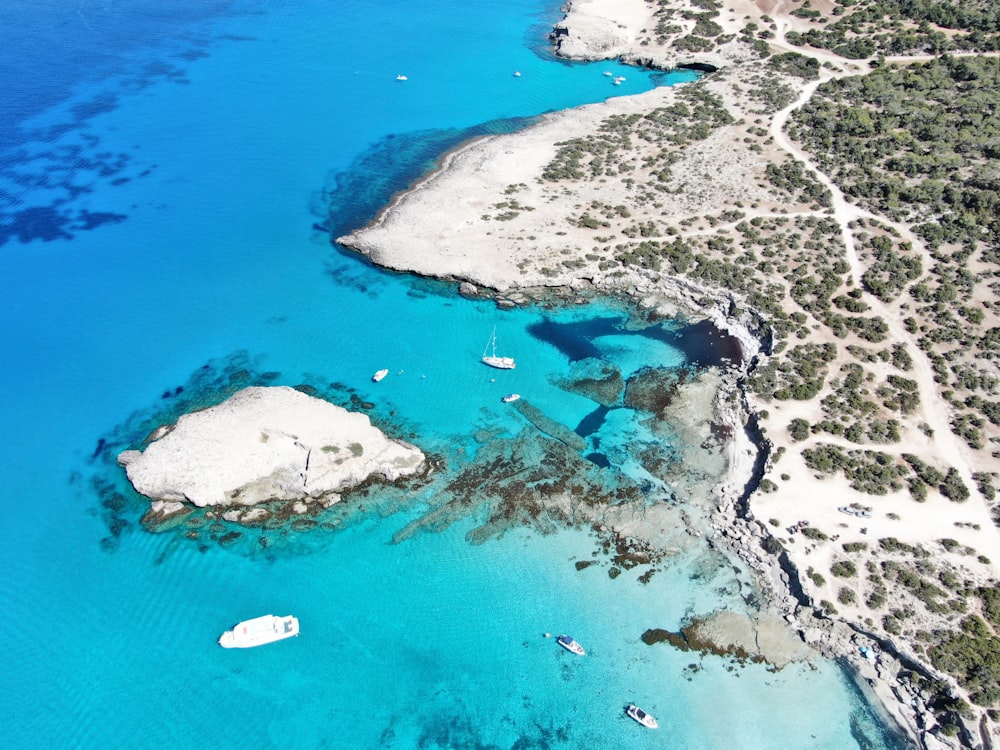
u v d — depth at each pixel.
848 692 49.72
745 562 56.25
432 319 77.44
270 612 53.53
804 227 85.81
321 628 52.75
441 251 83.25
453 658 51.50
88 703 48.56
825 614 51.94
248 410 64.19
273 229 89.25
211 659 50.94
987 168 88.38
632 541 57.75
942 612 51.66
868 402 66.75
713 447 64.19
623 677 50.53
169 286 81.00
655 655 51.66
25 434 65.31
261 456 60.78
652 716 48.72
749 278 79.50
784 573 54.94
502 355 73.25
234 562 56.31
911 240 83.06
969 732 45.81
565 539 57.88
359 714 48.59
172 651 51.28
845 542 56.12
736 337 74.88
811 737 47.88
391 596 54.56
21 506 59.75
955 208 85.12
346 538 57.78
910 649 49.72
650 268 81.19
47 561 56.19
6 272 82.06
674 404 68.06
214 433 61.94
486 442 64.94
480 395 69.31
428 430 65.88
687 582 55.34
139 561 56.28
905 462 62.12
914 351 71.62
